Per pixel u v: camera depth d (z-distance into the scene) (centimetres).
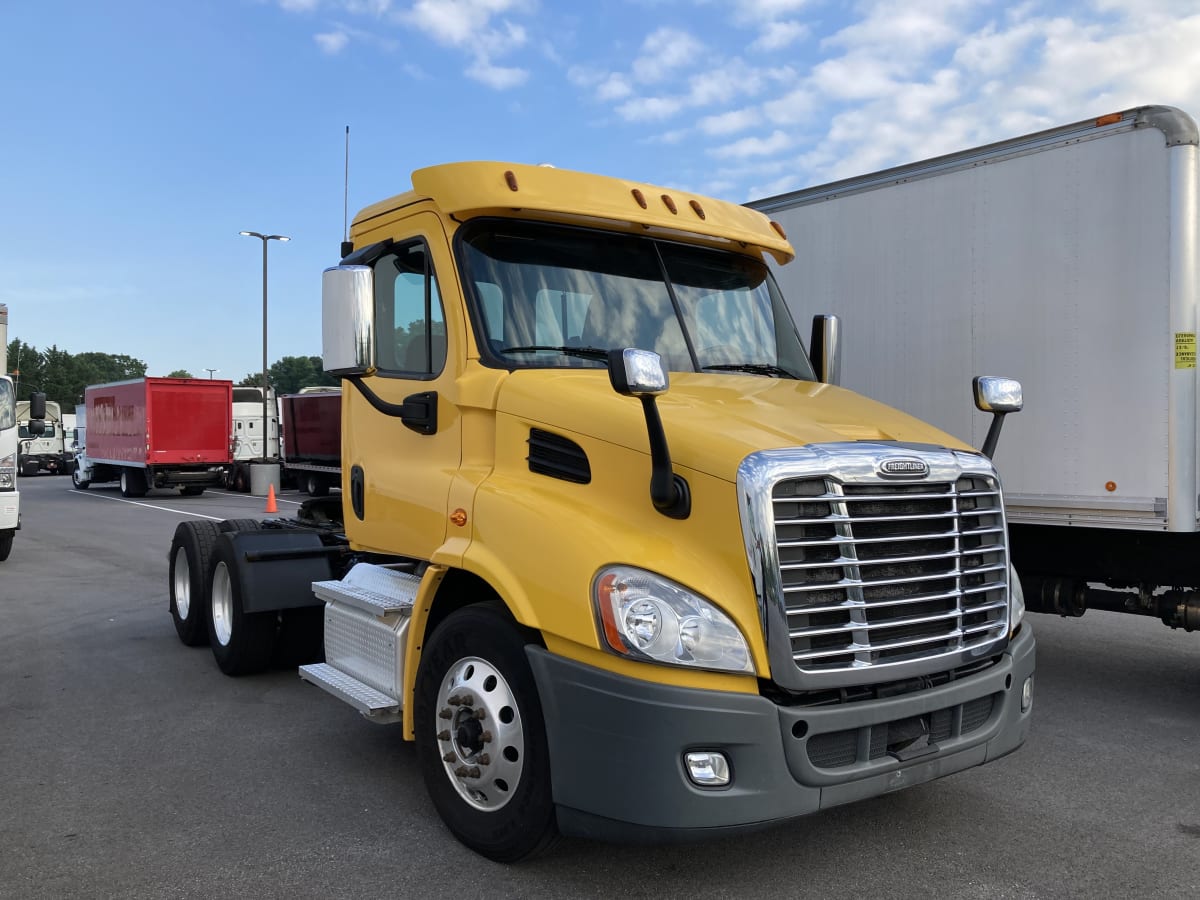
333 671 494
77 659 746
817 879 377
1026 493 638
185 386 2745
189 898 362
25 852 402
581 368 435
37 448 4422
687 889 368
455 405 431
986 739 378
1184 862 396
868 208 730
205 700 633
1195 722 595
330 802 457
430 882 374
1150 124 578
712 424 359
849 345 742
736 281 511
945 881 376
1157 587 641
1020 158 640
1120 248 593
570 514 363
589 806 336
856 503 345
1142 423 585
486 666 385
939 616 359
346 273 422
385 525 474
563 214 445
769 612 323
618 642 326
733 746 319
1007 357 647
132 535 1700
